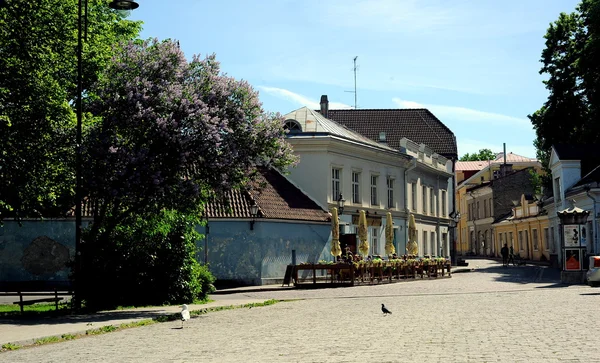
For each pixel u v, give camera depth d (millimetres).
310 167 42000
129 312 20906
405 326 15297
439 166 60469
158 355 11781
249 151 22531
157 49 22312
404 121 68625
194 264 24938
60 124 25203
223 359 10984
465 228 98750
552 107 52500
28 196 25000
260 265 36688
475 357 10375
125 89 21359
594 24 47906
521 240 73688
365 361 10227
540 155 72688
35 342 14266
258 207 36719
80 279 22266
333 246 38156
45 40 25109
